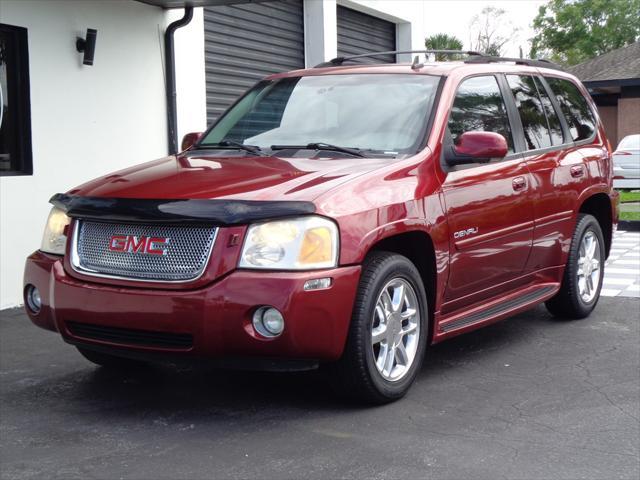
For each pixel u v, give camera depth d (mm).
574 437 4148
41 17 7898
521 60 6582
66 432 4234
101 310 4305
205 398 4781
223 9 11062
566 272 6590
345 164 4785
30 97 7809
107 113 8727
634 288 8461
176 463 3805
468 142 5016
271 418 4418
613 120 34406
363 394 4492
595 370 5402
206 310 4062
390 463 3793
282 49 12492
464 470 3715
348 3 13922
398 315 4664
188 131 10047
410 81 5551
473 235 5211
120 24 8859
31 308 4883
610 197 7102
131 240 4328
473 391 4922
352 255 4254
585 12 55938
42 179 7953
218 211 4121
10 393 4926
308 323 4102
